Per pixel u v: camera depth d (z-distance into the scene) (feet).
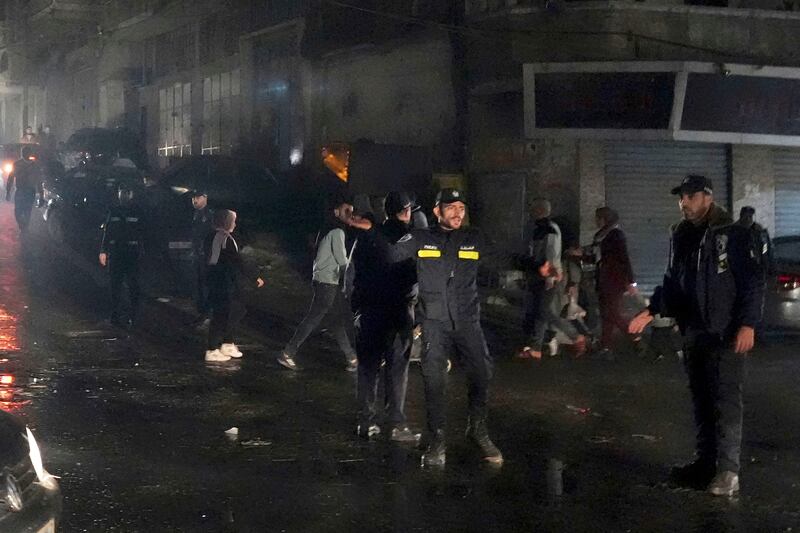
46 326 42.83
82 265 62.34
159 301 50.80
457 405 30.76
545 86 54.70
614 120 54.19
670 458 25.03
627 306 39.81
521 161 57.82
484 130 60.13
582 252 39.65
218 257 36.42
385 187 61.36
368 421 26.21
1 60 160.45
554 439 26.78
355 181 60.95
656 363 38.27
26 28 140.26
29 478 15.21
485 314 49.73
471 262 23.29
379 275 25.30
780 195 59.26
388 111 69.87
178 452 24.57
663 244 57.47
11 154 105.19
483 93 59.77
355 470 23.39
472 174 60.70
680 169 57.41
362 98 73.15
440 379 23.58
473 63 59.52
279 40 85.25
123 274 43.88
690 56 54.29
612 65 53.42
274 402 30.30
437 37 63.82
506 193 58.65
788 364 39.11
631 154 56.75
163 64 113.91
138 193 58.85
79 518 19.67
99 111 127.54
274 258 63.62
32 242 71.77
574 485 22.65
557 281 37.91
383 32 67.62
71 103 143.95
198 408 29.30
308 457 24.40
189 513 20.17
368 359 25.90
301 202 68.90
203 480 22.36
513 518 20.34
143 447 24.93
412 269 25.20
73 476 22.36
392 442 25.80
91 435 25.89
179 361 36.55
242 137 91.50
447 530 19.56
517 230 58.03
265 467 23.48
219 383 32.86
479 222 60.18
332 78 77.36
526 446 25.99
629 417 29.48
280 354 35.68
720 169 58.18
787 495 22.16
